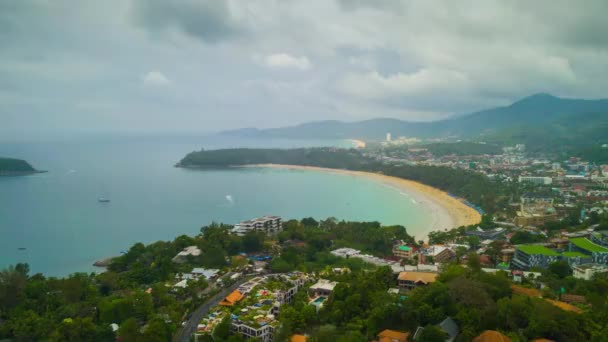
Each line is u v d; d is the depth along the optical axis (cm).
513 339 13012
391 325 14775
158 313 17600
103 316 17188
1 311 17400
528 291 17200
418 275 18900
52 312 17362
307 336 15150
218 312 17412
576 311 14975
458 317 14262
